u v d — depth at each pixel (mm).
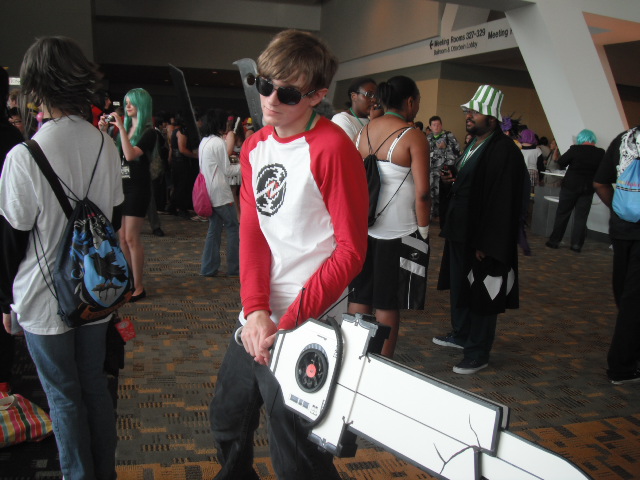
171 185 8656
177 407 2527
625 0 7418
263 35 18562
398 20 13867
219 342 3320
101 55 17672
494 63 12680
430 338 3633
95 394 1746
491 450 818
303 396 1132
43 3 11391
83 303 1589
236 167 4762
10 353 2506
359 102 3488
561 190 6711
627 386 3057
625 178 2895
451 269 3352
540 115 13797
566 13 7129
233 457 1545
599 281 5363
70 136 1639
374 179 2686
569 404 2812
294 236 1387
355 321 1066
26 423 2188
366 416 1009
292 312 1298
